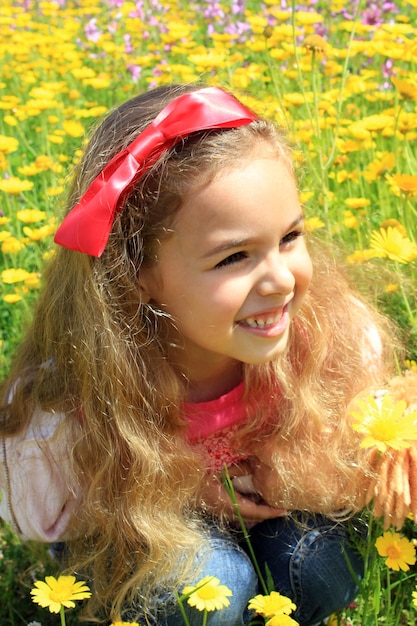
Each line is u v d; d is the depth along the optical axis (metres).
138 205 1.48
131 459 1.61
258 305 1.47
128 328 1.57
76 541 1.69
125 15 5.19
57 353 1.69
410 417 1.44
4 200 3.05
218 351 1.53
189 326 1.51
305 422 1.70
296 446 1.70
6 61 4.77
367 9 4.49
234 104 1.49
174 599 1.59
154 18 4.91
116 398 1.59
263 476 1.73
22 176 3.43
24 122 3.86
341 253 2.10
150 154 1.46
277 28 3.43
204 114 1.45
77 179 1.68
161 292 1.53
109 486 1.62
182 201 1.43
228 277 1.44
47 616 1.81
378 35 3.44
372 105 3.58
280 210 1.43
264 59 4.17
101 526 1.62
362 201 2.45
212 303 1.45
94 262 1.56
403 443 1.40
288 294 1.47
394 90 3.58
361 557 1.71
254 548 1.75
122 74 4.39
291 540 1.70
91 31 5.04
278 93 2.67
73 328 1.63
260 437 1.73
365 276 2.12
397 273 2.07
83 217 1.45
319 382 1.75
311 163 2.56
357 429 1.44
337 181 2.78
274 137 1.50
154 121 1.46
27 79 4.05
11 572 1.88
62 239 1.47
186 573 1.58
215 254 1.42
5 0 6.09
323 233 2.22
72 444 1.65
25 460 1.67
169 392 1.62
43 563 1.89
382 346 1.88
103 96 4.25
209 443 1.72
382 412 1.45
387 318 2.00
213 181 1.41
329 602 1.69
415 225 2.38
